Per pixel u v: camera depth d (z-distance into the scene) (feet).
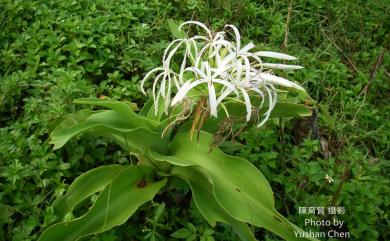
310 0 4.71
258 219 2.11
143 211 2.61
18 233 2.27
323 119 3.44
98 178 2.46
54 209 2.38
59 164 2.63
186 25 4.14
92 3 4.09
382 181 2.86
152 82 3.43
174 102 2.09
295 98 3.11
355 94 3.76
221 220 2.25
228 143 2.78
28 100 2.95
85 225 2.18
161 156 2.31
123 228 2.48
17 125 2.82
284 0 4.70
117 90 3.23
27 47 3.51
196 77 2.17
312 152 3.10
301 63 3.92
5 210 2.39
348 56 4.25
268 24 4.39
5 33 3.67
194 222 2.59
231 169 2.28
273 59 3.85
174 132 2.72
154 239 2.30
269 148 2.99
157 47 3.63
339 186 2.60
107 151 2.94
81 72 3.39
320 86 3.79
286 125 3.21
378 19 4.62
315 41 4.39
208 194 2.36
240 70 2.13
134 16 4.10
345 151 3.23
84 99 2.44
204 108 2.23
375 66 3.73
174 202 2.72
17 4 3.79
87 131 2.41
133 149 2.53
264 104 2.55
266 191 2.20
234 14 4.32
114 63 3.63
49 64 3.37
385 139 3.36
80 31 3.63
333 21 4.60
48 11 3.83
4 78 3.22
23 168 2.49
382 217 2.72
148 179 2.49
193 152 2.39
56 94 2.91
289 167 3.06
